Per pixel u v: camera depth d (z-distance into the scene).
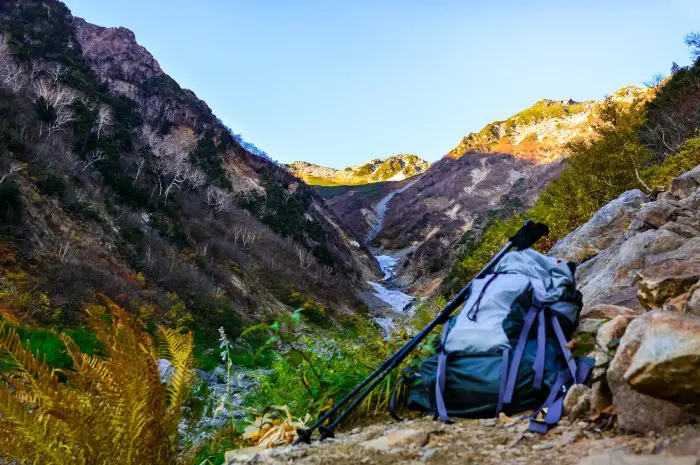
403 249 130.25
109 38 107.25
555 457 1.67
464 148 191.12
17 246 28.09
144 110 85.12
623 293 3.86
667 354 1.51
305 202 96.62
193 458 2.61
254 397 4.11
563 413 2.08
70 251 30.97
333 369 3.73
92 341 16.33
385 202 177.88
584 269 5.63
